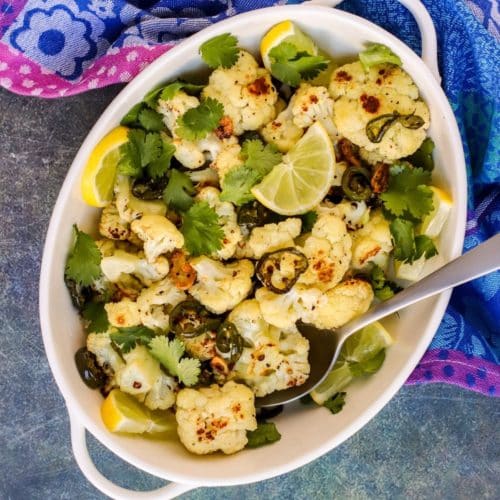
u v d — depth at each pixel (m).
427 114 0.53
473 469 0.68
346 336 0.54
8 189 0.62
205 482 0.54
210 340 0.54
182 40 0.56
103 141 0.52
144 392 0.55
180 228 0.54
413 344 0.54
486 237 0.62
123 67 0.56
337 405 0.56
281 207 0.52
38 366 0.65
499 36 0.57
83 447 0.55
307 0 0.56
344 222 0.54
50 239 0.52
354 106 0.52
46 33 0.57
